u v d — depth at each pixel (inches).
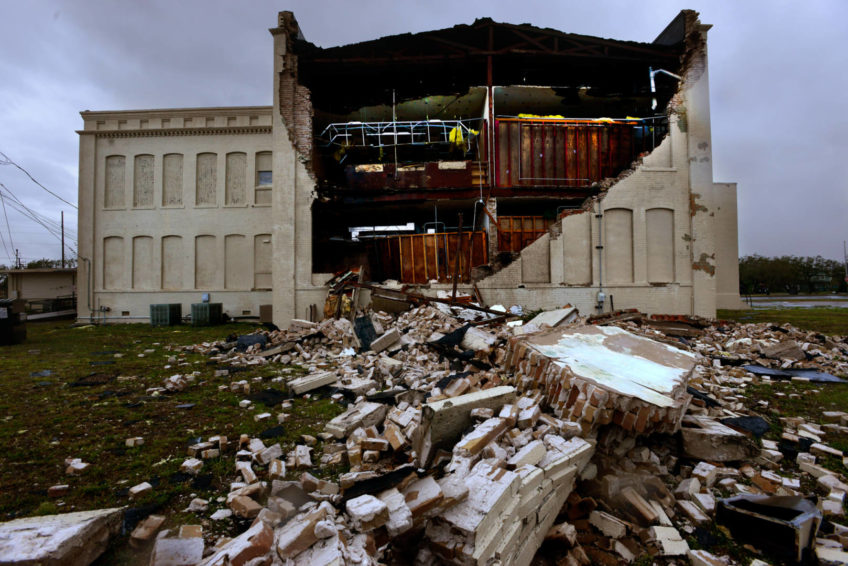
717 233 741.3
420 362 289.9
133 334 498.0
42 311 884.6
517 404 154.1
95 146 670.5
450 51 525.3
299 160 524.1
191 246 664.4
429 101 585.9
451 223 685.9
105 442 161.0
